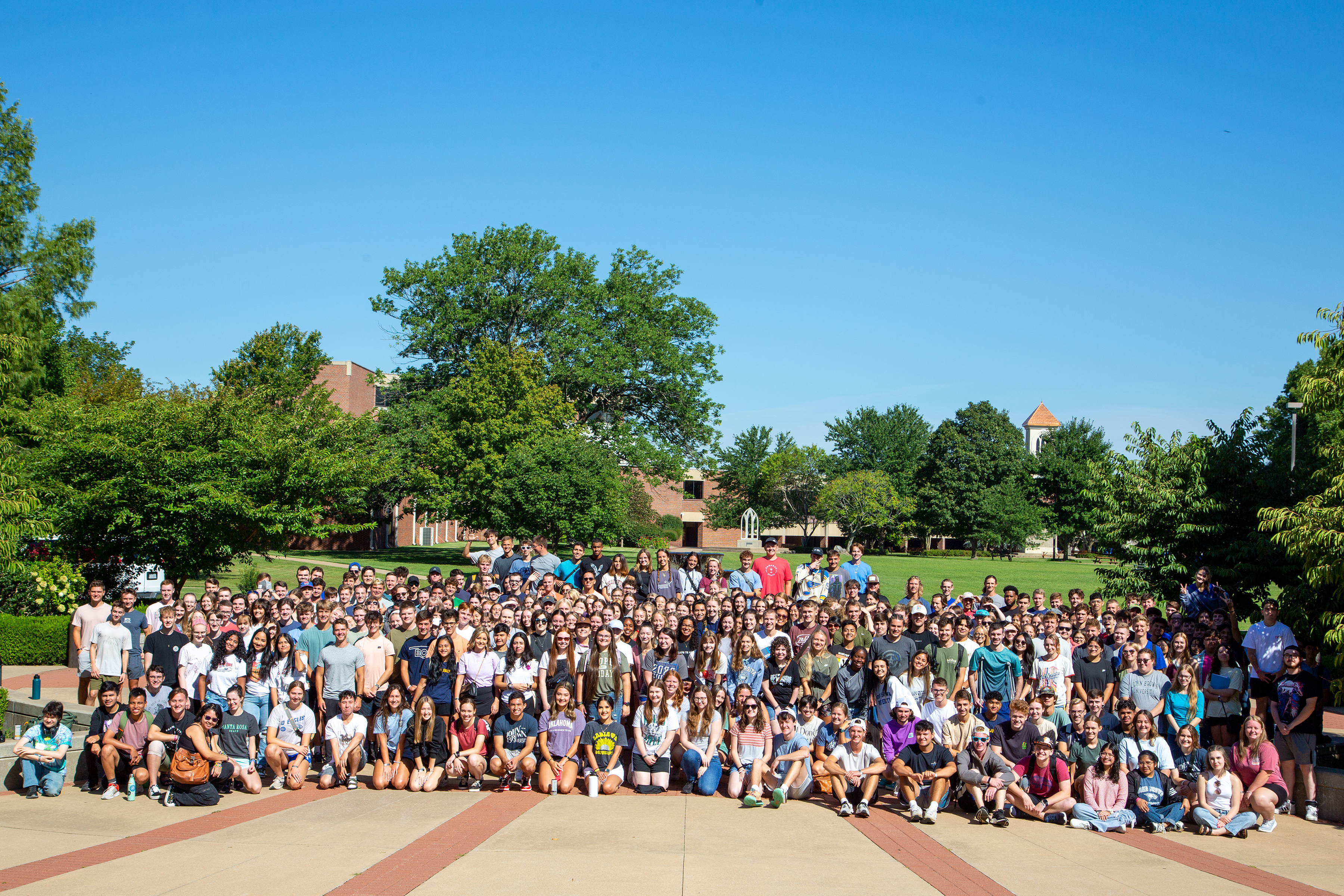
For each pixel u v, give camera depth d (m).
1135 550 17.77
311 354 45.97
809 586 15.52
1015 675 11.17
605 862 7.54
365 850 7.79
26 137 35.25
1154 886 7.28
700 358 52.03
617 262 52.00
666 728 10.45
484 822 8.85
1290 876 7.68
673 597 15.79
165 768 9.92
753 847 8.13
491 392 41.31
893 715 10.13
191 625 12.05
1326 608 12.88
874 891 6.93
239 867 7.27
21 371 30.67
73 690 14.98
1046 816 9.48
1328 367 13.05
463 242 49.59
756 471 79.94
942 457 83.06
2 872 7.09
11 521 16.55
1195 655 12.05
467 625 12.03
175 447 21.14
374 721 10.66
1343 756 10.10
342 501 24.58
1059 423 124.94
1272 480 16.39
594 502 37.81
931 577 44.19
